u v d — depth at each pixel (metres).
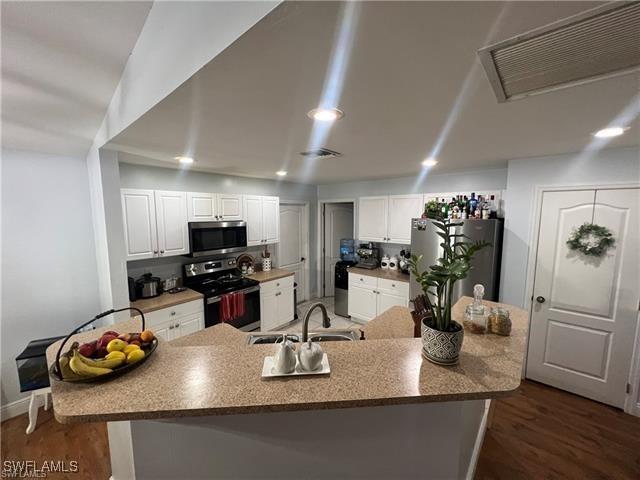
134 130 1.63
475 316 1.61
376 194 4.49
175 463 1.29
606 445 2.05
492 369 1.22
